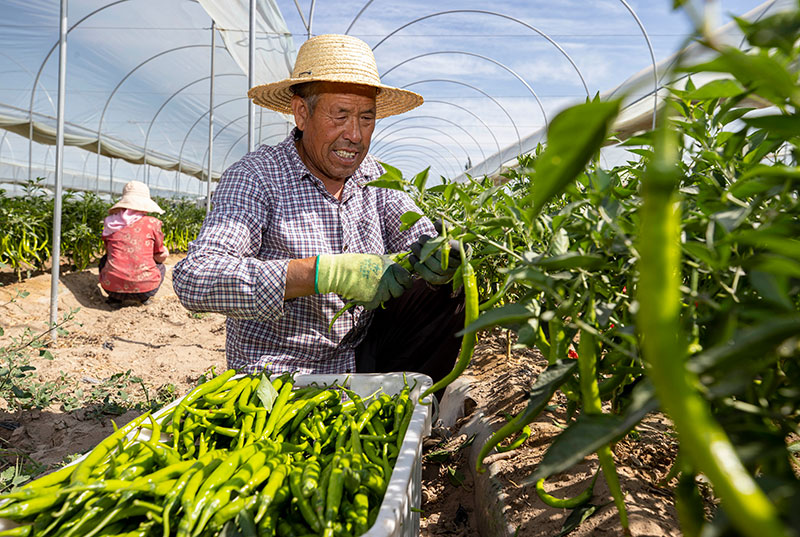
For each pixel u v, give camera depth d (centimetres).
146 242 746
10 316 619
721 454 42
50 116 1330
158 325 683
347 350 276
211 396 196
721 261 81
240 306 212
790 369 92
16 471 257
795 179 76
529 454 214
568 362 113
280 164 269
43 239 880
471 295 145
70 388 423
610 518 153
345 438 185
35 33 984
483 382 342
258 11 862
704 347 110
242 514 134
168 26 1018
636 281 111
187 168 2088
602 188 106
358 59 248
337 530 135
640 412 73
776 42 56
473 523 221
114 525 137
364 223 282
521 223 129
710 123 129
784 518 62
